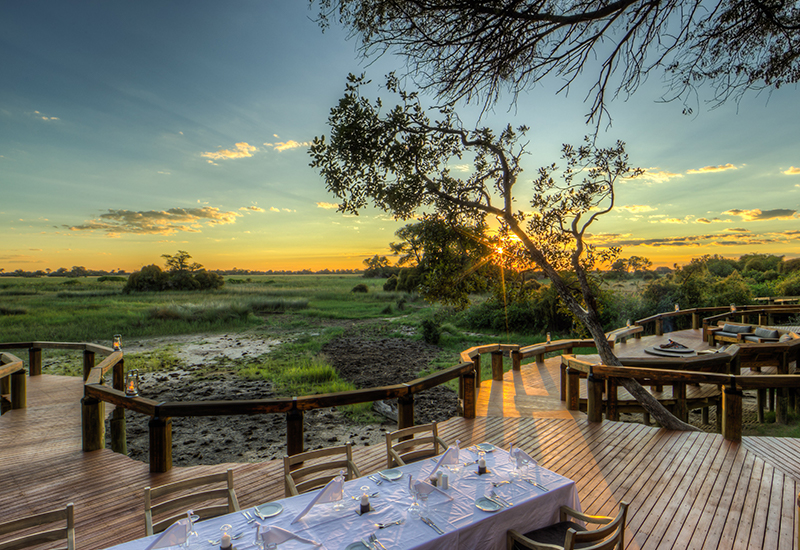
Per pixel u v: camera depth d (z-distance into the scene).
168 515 4.20
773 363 9.20
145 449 8.30
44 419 7.22
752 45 4.21
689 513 4.05
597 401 6.62
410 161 7.41
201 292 52.62
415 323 26.81
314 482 3.69
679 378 6.05
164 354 17.70
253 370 14.23
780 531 3.74
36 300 39.12
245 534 2.62
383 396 5.63
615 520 2.71
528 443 5.88
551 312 21.39
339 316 31.75
